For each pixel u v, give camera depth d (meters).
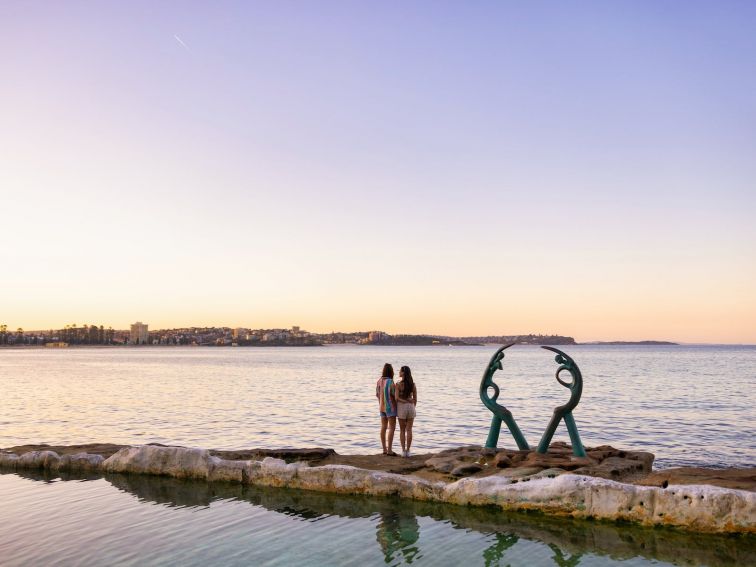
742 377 55.38
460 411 27.62
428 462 12.35
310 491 11.41
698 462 15.75
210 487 11.73
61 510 10.16
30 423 23.50
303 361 121.81
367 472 11.20
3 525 9.34
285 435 20.31
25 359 142.88
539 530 8.98
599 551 8.09
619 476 11.16
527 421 24.11
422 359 137.38
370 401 32.72
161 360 131.62
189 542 8.54
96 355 198.50
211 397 35.44
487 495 10.16
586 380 51.50
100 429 21.78
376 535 8.82
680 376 57.59
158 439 19.53
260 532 8.98
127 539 8.67
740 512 8.56
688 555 7.92
